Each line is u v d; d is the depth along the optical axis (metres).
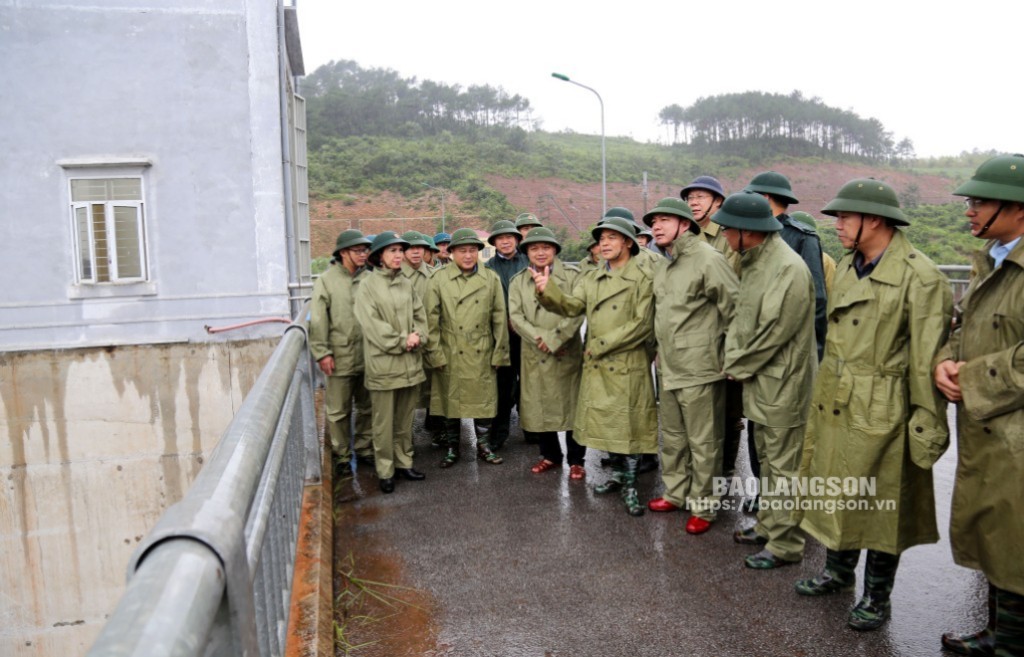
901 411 3.04
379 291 5.17
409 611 3.46
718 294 4.15
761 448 3.93
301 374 4.22
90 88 9.52
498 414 6.35
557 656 3.05
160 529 1.09
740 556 3.99
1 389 9.27
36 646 9.62
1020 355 2.58
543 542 4.23
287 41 10.85
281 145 9.95
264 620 1.90
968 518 2.86
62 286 9.69
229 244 9.91
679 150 98.81
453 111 113.94
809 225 5.37
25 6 9.30
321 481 4.49
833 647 3.06
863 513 3.12
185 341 9.72
